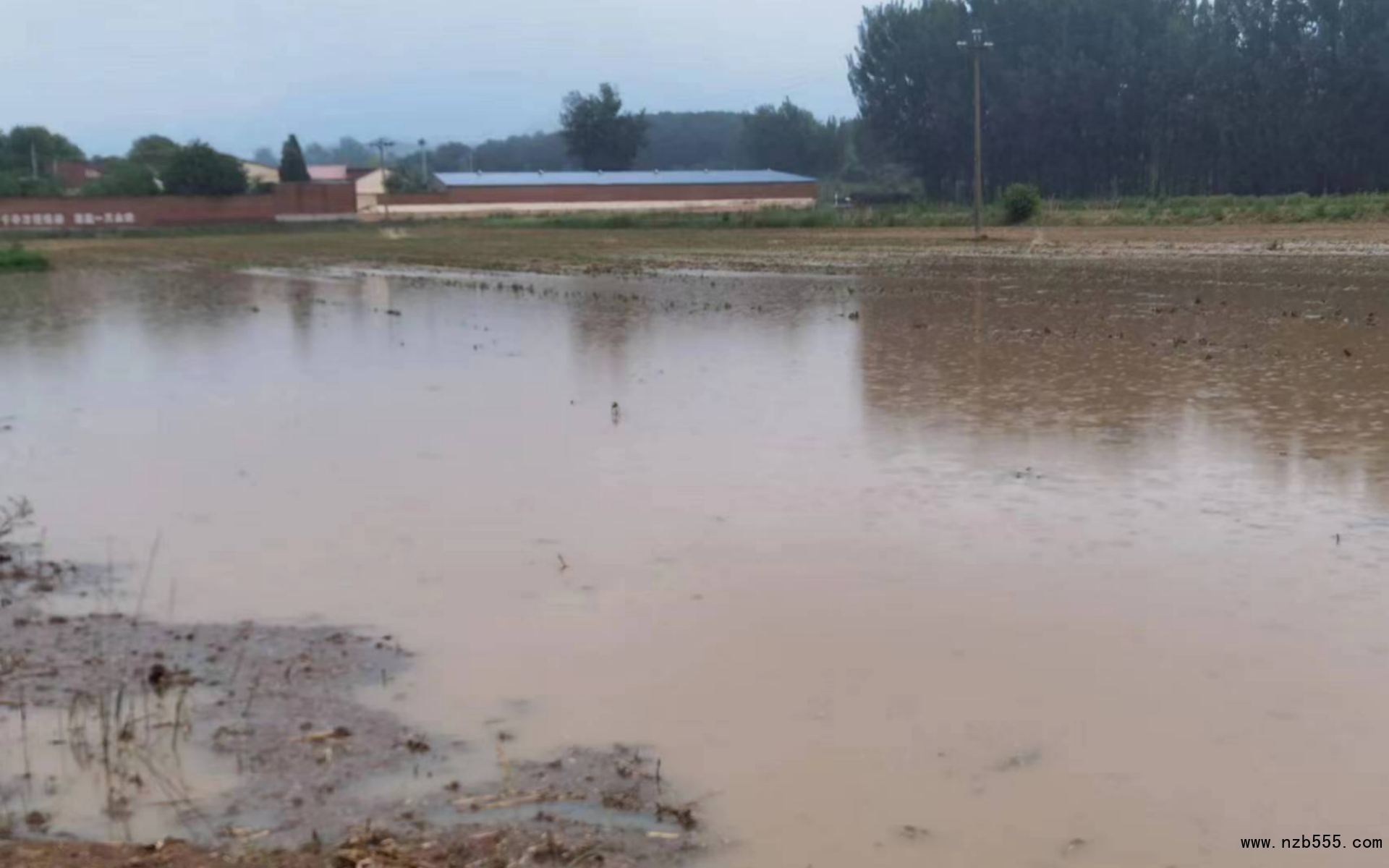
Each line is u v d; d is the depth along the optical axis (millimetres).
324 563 8633
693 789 5457
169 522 9766
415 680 6680
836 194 90188
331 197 84625
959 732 5875
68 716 6352
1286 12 66875
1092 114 74500
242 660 7016
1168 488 9633
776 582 7918
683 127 174875
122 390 16250
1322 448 10648
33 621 7703
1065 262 31828
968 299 23875
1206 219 46438
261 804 5422
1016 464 10523
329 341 20891
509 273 36188
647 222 67688
